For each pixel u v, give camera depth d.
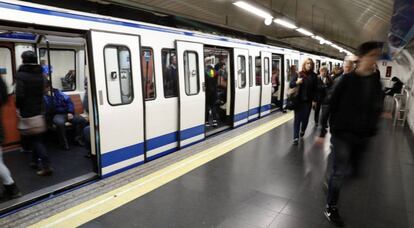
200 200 3.84
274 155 5.73
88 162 5.29
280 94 11.28
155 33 5.18
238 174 4.74
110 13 4.88
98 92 4.22
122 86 4.60
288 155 5.73
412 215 3.55
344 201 3.90
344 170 3.28
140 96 4.88
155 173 4.69
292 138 7.03
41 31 4.06
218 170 4.90
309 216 3.49
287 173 4.80
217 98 8.54
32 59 4.25
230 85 7.88
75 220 3.31
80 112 7.46
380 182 4.52
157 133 5.37
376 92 3.09
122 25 4.59
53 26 3.72
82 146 6.29
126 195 3.93
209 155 5.67
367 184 4.43
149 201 3.79
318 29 16.67
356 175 4.55
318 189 4.21
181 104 5.82
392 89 12.52
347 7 9.23
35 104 4.36
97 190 4.05
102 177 4.42
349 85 3.12
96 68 4.18
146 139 5.13
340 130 3.25
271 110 10.92
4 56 5.83
